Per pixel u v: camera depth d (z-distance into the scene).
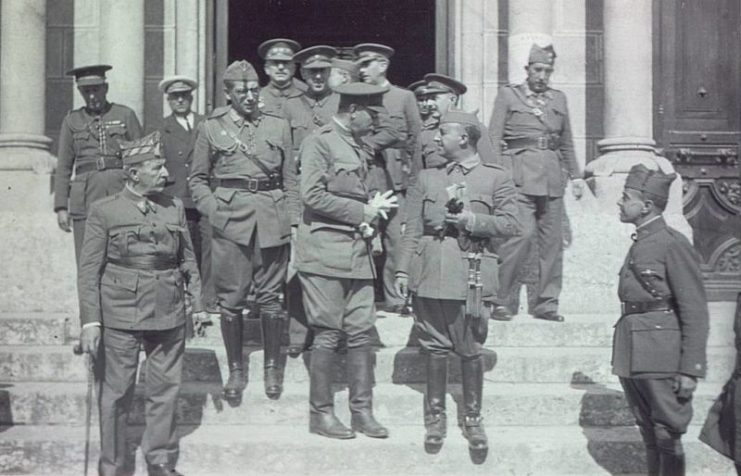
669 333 5.22
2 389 6.35
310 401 6.01
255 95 6.26
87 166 7.04
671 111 9.32
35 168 8.27
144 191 5.53
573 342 7.11
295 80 7.70
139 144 5.55
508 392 6.38
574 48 9.38
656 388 5.22
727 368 6.91
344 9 14.18
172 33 9.29
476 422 5.86
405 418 6.29
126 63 8.57
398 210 7.26
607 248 7.94
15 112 8.41
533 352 6.81
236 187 6.22
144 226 5.51
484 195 5.79
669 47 9.34
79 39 9.30
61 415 6.26
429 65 14.07
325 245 5.86
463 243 5.70
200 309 5.74
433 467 5.84
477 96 9.32
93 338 5.38
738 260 9.34
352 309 5.97
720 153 9.34
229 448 5.81
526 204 7.24
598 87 9.38
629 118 8.55
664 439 5.27
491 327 7.10
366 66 7.04
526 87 7.45
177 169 7.62
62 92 9.30
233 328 6.26
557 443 5.91
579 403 6.32
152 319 5.47
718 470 6.03
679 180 8.48
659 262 5.25
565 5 9.38
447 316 5.74
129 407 5.62
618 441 5.93
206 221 7.38
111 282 5.47
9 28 8.45
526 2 8.38
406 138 7.17
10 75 8.42
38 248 7.84
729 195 9.34
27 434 6.00
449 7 9.57
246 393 6.28
